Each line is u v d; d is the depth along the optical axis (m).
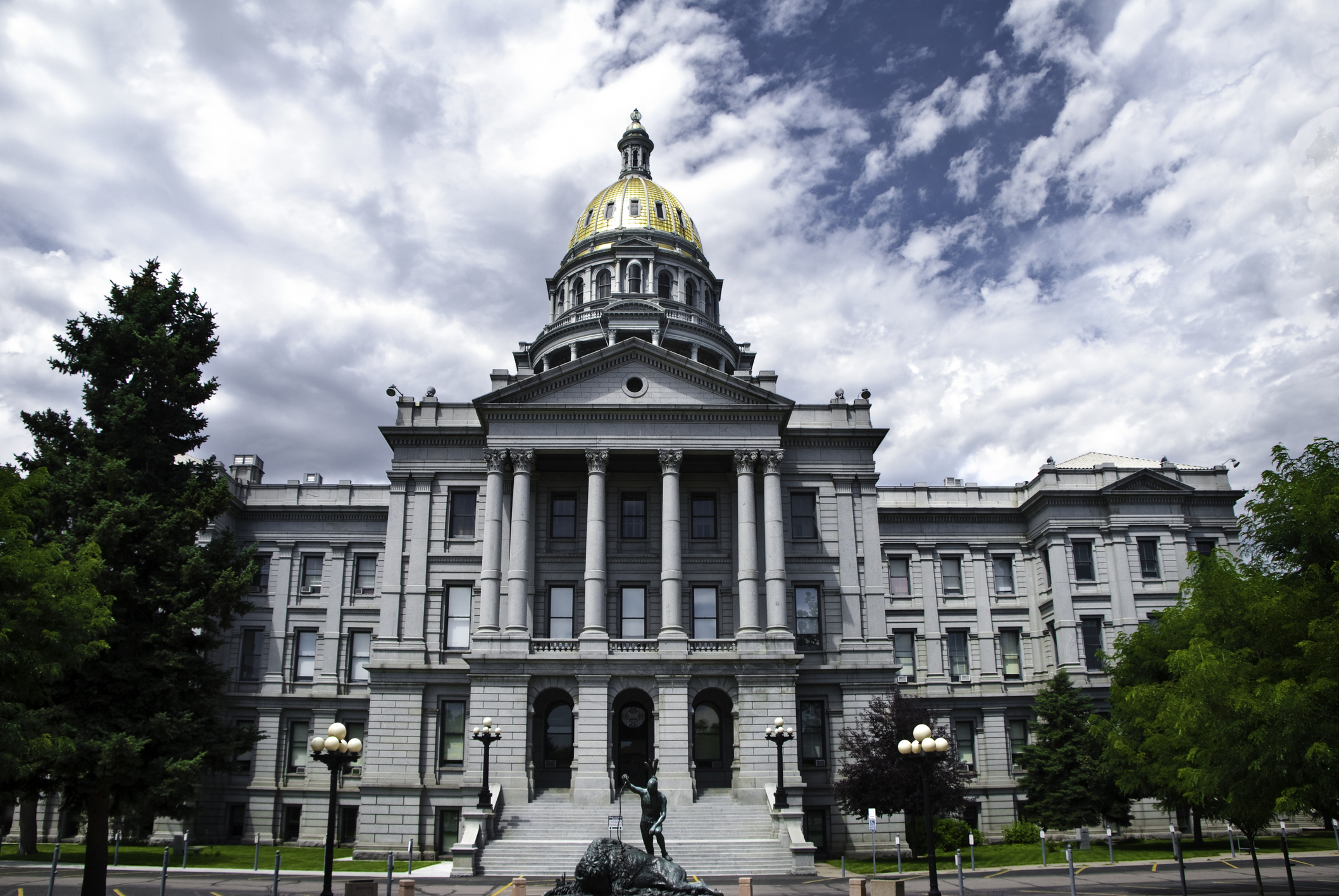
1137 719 34.91
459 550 56.31
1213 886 34.41
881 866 46.53
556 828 45.22
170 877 40.41
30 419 39.00
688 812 46.59
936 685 69.12
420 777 52.81
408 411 58.94
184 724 36.66
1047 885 35.88
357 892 28.72
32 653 26.72
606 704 49.81
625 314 83.69
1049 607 69.06
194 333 41.78
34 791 34.59
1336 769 23.55
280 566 68.38
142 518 37.75
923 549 72.12
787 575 56.56
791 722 49.84
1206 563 31.73
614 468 57.47
